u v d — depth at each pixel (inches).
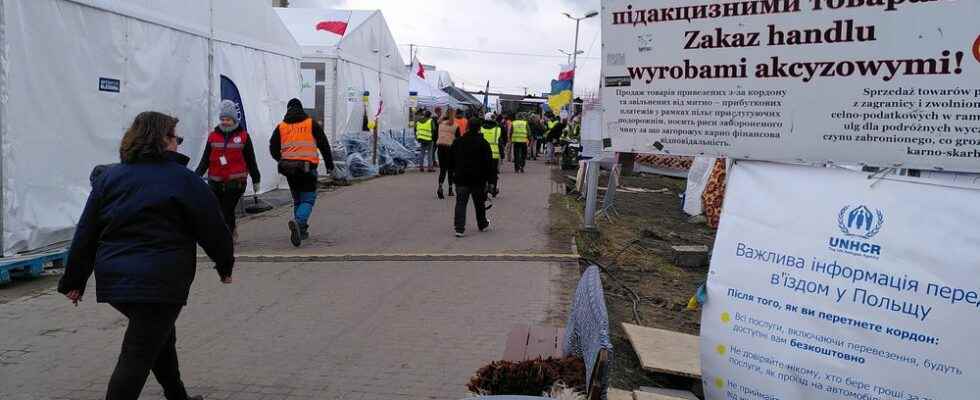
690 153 138.2
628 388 198.2
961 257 112.2
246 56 535.5
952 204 114.3
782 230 127.7
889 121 119.5
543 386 145.3
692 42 134.6
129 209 154.3
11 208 319.0
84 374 204.8
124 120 398.0
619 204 617.6
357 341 232.8
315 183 400.2
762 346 128.2
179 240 157.9
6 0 314.5
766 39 127.7
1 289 294.7
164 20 429.7
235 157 364.2
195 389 194.2
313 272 325.4
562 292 292.0
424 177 777.6
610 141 144.8
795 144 128.0
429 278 314.3
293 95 621.3
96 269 153.6
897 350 116.2
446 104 1252.5
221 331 243.6
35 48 332.8
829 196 123.8
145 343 154.1
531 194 639.8
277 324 251.0
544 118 1568.7
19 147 324.2
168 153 161.2
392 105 936.9
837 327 121.0
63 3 348.8
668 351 212.4
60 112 350.3
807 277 124.2
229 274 170.9
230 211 371.2
